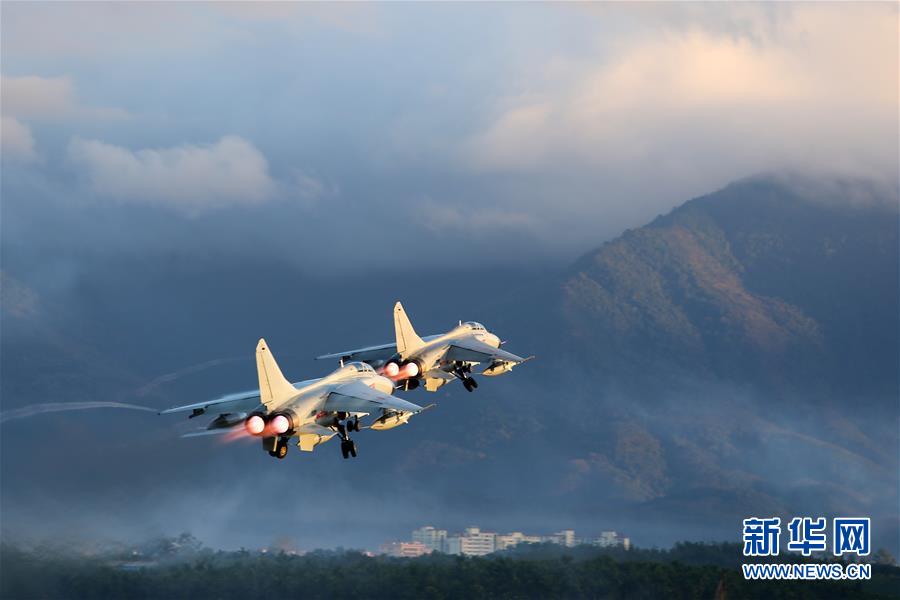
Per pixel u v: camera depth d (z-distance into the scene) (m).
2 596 121.06
